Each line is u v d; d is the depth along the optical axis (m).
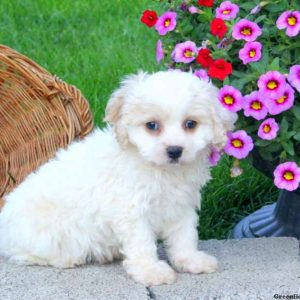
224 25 4.00
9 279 3.78
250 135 4.06
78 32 7.44
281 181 3.90
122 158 3.76
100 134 4.03
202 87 3.72
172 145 3.54
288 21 3.87
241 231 4.88
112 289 3.66
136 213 3.76
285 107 3.79
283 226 4.71
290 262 3.98
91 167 3.86
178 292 3.60
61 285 3.71
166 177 3.77
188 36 4.37
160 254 4.25
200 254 3.93
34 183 4.07
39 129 4.88
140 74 3.86
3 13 7.71
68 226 3.91
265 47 4.02
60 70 6.54
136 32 7.28
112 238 3.94
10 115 5.03
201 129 3.68
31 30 7.44
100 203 3.82
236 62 4.12
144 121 3.63
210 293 3.58
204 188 5.18
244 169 5.12
